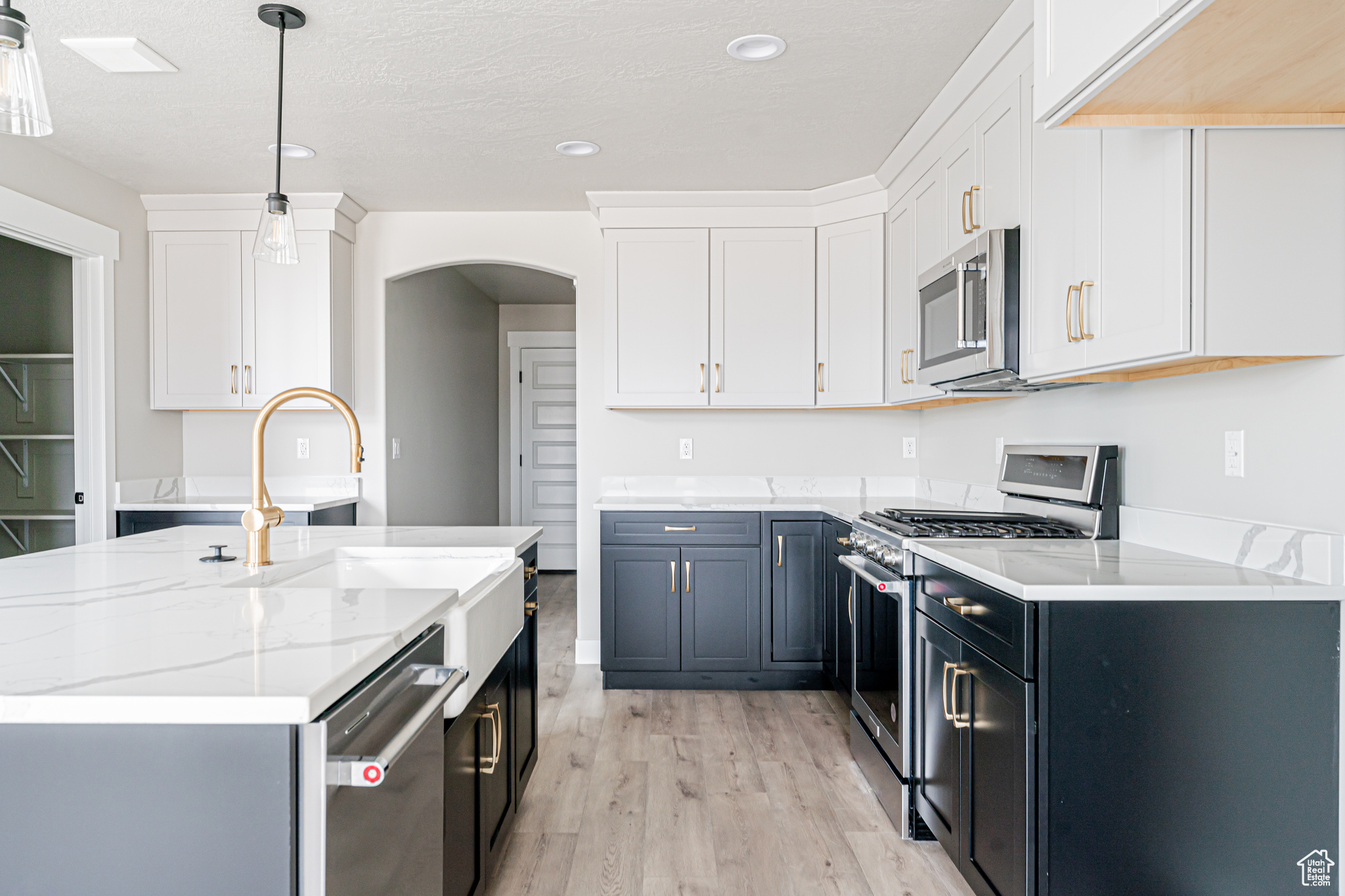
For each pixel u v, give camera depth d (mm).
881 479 3938
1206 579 1547
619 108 2689
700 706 3299
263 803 854
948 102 2551
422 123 2818
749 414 3961
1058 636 1464
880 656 2428
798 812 2355
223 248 3691
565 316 6840
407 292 4348
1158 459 2004
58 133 2893
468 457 5758
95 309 3369
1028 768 1474
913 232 3066
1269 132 1490
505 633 1885
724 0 2023
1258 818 1483
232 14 2078
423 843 1226
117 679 895
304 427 3973
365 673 991
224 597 1355
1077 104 1441
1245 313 1488
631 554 3479
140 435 3629
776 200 3604
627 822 2287
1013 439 2846
